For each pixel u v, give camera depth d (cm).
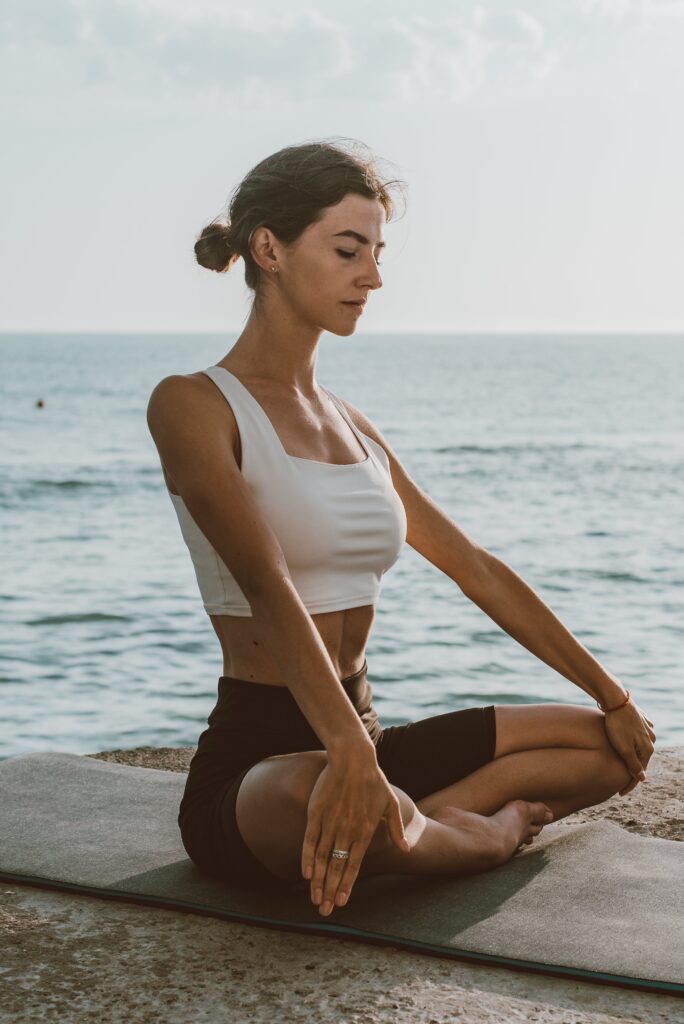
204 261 228
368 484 220
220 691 220
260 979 176
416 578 1238
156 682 786
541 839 246
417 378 9856
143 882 215
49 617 1021
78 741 641
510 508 1984
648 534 1658
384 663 837
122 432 3903
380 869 204
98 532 1661
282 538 208
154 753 334
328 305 213
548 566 1360
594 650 905
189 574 1278
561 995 172
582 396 6975
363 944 190
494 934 192
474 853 215
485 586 243
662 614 1069
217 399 209
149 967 180
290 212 211
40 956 184
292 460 210
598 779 239
